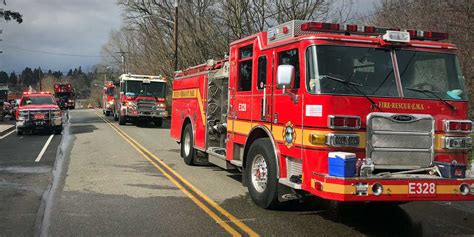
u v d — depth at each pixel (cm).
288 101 666
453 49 670
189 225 635
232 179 989
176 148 1562
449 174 593
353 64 623
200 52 3095
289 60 677
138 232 600
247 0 2548
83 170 1084
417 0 1784
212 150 1021
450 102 640
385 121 605
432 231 630
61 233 593
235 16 2603
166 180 968
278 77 635
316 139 596
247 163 791
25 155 1355
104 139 1858
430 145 622
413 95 629
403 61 645
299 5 2394
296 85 649
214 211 714
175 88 1359
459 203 801
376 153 602
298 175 656
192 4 3231
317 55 616
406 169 613
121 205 744
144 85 2816
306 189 613
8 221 646
